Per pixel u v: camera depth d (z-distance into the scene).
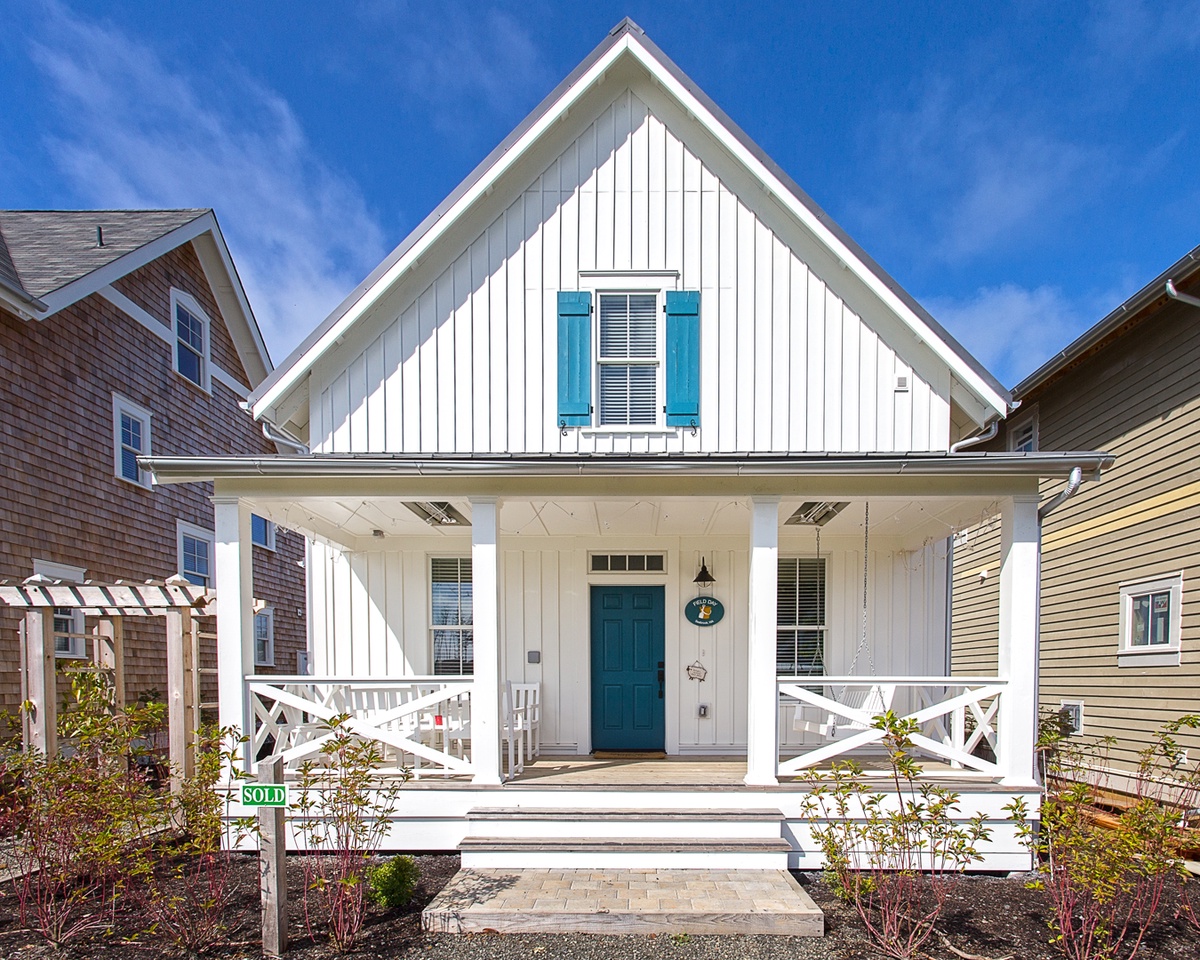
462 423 7.43
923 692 8.30
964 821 5.30
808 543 8.92
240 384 15.20
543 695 8.74
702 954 4.55
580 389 7.42
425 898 5.34
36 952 4.52
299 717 7.31
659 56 7.37
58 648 10.12
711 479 6.44
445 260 7.55
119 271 10.84
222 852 6.08
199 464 6.12
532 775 6.94
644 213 7.59
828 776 6.08
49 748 6.56
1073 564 10.48
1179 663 8.33
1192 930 5.01
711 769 7.32
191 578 12.98
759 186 7.57
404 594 8.91
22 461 9.28
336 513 7.55
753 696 6.25
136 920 4.97
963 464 6.08
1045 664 11.11
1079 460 6.00
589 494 6.45
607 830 5.86
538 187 7.61
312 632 8.90
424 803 6.19
